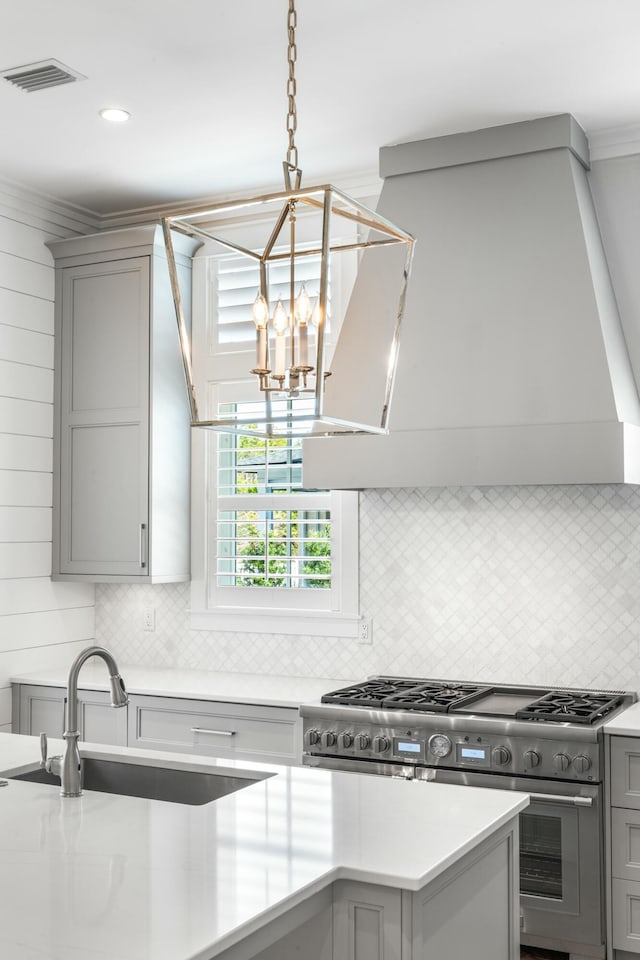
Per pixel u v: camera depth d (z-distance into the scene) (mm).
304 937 1861
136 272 4426
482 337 3570
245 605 4484
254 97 3455
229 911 1569
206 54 3131
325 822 2066
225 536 4570
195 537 4594
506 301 3559
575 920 3135
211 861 1813
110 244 4473
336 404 3762
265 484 4438
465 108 3535
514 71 3252
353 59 3162
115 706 2303
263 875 1736
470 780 3264
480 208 3680
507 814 2162
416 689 3746
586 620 3789
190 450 4613
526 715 3256
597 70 3248
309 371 1886
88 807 2191
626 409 3465
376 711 3422
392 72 3256
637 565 3719
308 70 3236
